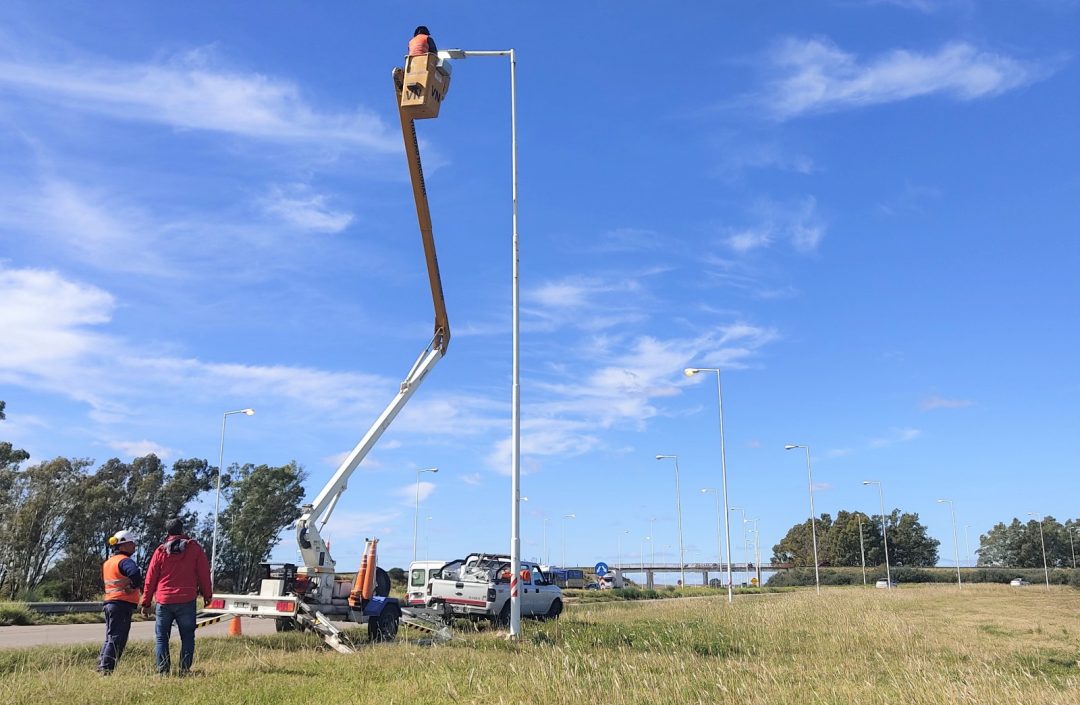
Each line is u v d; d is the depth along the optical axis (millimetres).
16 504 52844
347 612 17031
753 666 12461
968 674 11953
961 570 113062
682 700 9375
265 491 65188
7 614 24844
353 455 17672
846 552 128500
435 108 17344
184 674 10664
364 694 9438
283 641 15422
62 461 55438
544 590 23406
